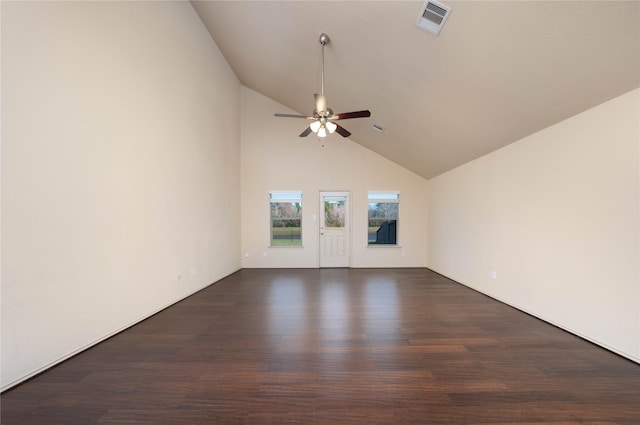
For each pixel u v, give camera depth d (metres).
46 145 2.11
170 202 3.65
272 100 6.41
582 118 2.64
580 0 1.77
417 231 6.54
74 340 2.33
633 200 2.22
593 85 2.31
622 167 2.29
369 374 2.07
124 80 2.86
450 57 2.77
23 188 1.96
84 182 2.42
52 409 1.69
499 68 2.59
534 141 3.26
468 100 3.24
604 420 1.60
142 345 2.54
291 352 2.41
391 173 6.52
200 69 4.39
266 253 6.46
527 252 3.38
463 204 4.89
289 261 6.48
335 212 6.56
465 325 3.02
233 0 3.52
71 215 2.30
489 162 4.13
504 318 3.23
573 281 2.76
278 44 4.02
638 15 1.70
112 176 2.72
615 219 2.35
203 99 4.50
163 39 3.48
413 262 6.54
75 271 2.34
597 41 1.96
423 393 1.84
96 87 2.54
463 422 1.58
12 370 1.89
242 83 6.32
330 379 2.01
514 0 1.97
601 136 2.46
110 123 2.69
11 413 1.65
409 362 2.24
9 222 1.88
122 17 2.83
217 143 5.05
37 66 2.04
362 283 5.00
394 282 5.08
